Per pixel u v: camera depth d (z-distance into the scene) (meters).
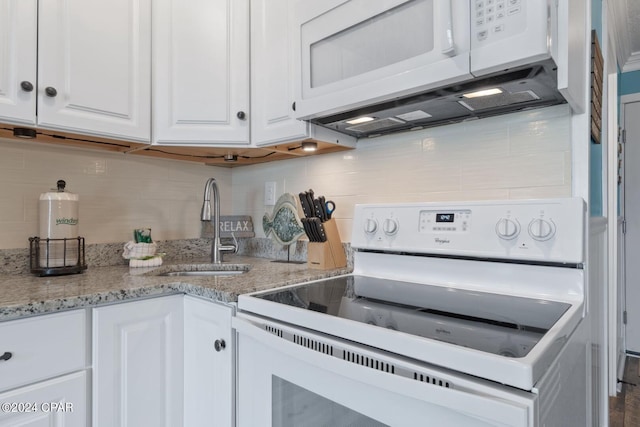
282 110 1.38
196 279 1.22
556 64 0.84
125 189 1.65
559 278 0.95
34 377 0.90
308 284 1.17
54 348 0.93
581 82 1.03
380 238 1.26
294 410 0.84
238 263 1.66
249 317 0.96
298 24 1.26
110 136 1.30
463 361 0.58
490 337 0.65
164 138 1.41
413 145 1.38
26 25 1.12
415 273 1.21
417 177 1.36
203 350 1.11
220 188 2.01
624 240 2.76
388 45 1.03
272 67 1.41
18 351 0.88
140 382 1.09
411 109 1.15
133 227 1.67
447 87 0.96
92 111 1.26
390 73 1.01
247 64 1.47
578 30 1.00
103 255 1.56
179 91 1.42
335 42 1.16
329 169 1.63
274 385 0.89
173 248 1.78
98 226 1.57
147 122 1.39
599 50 1.38
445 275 1.14
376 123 1.31
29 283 1.14
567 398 0.72
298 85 1.27
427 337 0.65
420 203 1.19
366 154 1.50
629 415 1.92
